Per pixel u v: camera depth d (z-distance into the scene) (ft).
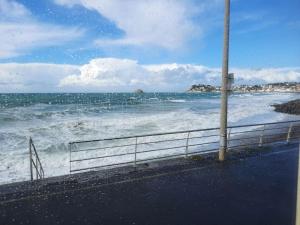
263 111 151.74
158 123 91.76
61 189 24.23
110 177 27.25
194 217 19.83
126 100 276.62
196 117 110.11
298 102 180.96
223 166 31.27
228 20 30.76
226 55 31.27
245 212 20.66
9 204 21.34
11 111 134.72
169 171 29.25
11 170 43.01
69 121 95.55
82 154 53.06
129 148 57.11
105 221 19.13
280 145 41.91
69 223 18.85
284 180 27.22
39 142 62.80
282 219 19.71
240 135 72.38
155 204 21.74
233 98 331.36
